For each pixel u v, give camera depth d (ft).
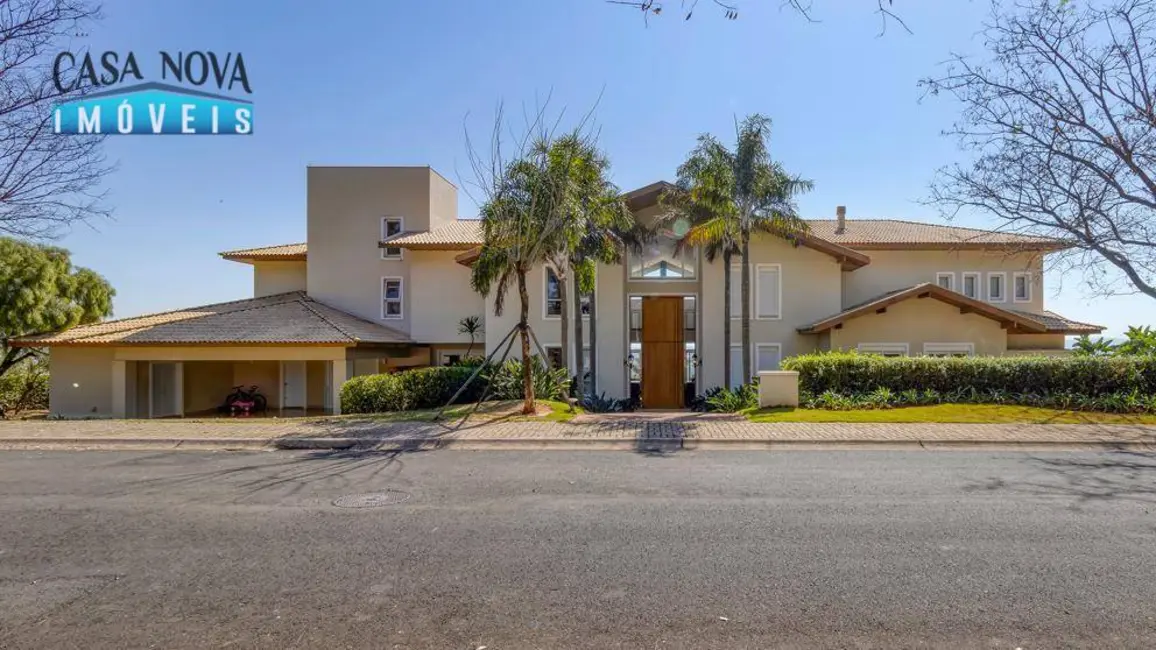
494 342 72.54
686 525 20.13
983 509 21.95
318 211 86.17
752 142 58.95
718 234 59.52
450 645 12.32
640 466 30.14
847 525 20.04
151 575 16.12
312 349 66.13
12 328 74.18
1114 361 47.52
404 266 85.66
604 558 17.07
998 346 65.36
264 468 29.91
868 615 13.55
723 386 68.95
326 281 85.71
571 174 48.14
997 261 80.28
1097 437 36.52
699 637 12.59
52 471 29.43
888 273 80.94
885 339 65.92
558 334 72.38
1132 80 44.65
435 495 24.30
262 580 15.71
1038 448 34.99
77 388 68.44
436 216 89.40
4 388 77.92
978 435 37.42
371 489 25.38
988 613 13.64
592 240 58.65
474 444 36.94
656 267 72.28
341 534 19.31
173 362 73.67
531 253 47.70
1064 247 51.75
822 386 50.65
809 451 34.37
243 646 12.41
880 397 48.11
